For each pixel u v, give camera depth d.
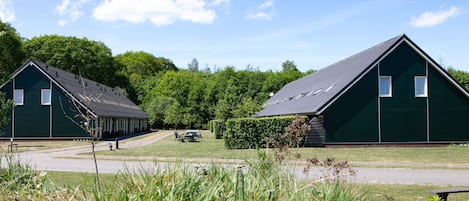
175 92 69.38
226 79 62.84
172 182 4.04
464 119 26.69
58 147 27.73
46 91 36.47
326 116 25.55
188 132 34.09
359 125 25.77
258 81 62.75
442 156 19.42
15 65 51.47
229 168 4.73
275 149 5.97
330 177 5.53
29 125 36.19
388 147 25.38
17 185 5.74
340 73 30.30
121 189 4.10
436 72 26.66
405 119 26.20
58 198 4.58
